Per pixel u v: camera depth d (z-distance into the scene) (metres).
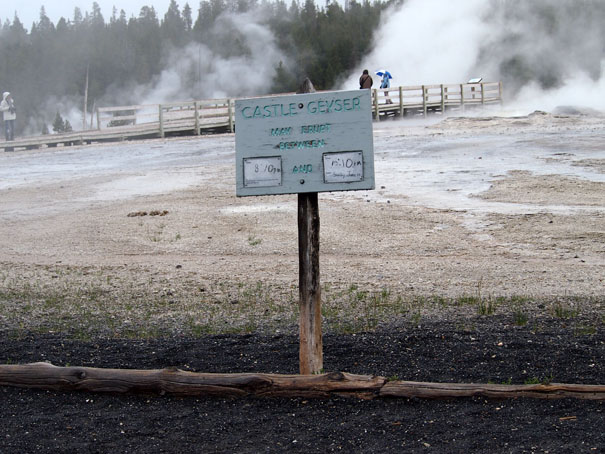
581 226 13.80
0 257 13.08
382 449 4.26
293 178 5.25
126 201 18.16
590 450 4.12
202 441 4.45
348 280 10.38
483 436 4.37
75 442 4.46
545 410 4.73
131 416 4.84
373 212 15.62
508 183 17.95
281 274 11.04
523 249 12.43
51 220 16.42
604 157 20.69
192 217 15.87
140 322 7.94
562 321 7.38
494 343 6.41
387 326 7.36
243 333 7.29
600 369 5.59
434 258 12.02
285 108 5.23
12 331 7.48
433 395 4.95
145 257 12.75
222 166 23.00
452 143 25.53
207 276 10.93
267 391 5.10
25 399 5.18
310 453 4.25
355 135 5.14
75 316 8.30
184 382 5.16
